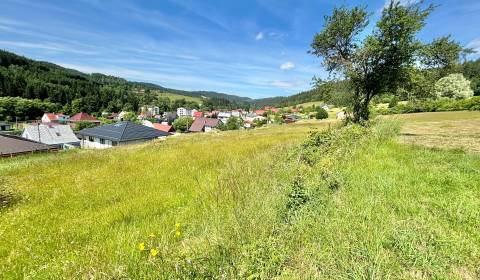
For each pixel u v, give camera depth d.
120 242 4.05
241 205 5.06
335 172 6.50
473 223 3.97
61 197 6.61
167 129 100.25
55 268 3.56
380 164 7.35
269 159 9.61
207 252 3.28
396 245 3.50
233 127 114.31
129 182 7.79
